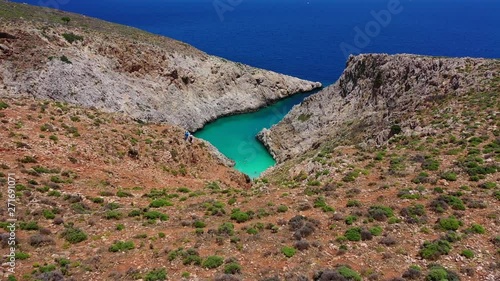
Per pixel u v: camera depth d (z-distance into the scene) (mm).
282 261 19281
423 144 36594
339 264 18875
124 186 34562
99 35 89875
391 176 30234
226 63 116125
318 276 17641
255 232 22406
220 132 95000
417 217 23500
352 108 72500
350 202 25750
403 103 54906
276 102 120750
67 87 71438
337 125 70625
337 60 175625
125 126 48562
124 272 18422
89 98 73688
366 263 19078
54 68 71438
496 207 24422
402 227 22516
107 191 31297
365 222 23094
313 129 77500
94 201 28734
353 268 18594
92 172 35031
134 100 82625
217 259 19219
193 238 22031
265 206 26766
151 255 20125
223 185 45188
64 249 20891
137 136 47125
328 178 32031
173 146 49250
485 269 18734
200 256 19891
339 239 21125
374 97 67812
